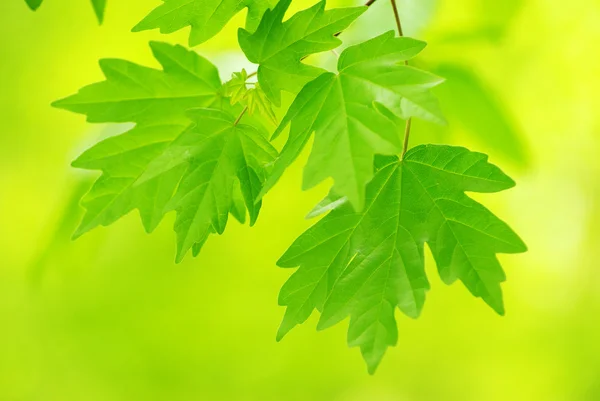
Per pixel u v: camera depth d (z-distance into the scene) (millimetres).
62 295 4898
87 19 3887
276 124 1579
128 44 3357
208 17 1533
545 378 5676
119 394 5227
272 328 5102
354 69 1353
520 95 3721
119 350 5102
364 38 2643
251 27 1579
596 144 4242
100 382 5223
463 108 2775
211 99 1649
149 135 1639
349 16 1455
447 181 1519
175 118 1646
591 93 3672
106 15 3260
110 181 1614
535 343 5660
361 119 1270
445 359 5656
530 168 2936
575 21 3402
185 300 4828
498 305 1492
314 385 5461
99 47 3732
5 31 4070
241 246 4438
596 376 5660
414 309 1513
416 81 1285
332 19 1450
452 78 2699
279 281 4734
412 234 1529
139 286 4711
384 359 5629
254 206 1561
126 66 1595
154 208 1632
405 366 5648
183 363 5164
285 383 5387
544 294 5676
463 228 1513
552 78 3598
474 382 5699
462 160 1515
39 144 4531
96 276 4602
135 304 4848
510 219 5098
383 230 1530
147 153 1641
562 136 4129
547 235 5324
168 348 5102
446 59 2766
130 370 5176
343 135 1262
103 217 1604
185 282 4723
